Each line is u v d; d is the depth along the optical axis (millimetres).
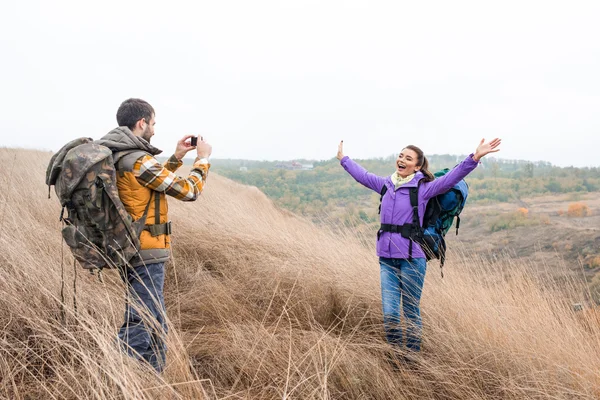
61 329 2359
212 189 10539
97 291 3143
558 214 159125
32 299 2748
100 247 2178
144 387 1993
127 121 2389
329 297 3738
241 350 2783
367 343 2998
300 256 4805
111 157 2137
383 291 3094
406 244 2990
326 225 6062
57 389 2051
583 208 158125
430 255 3047
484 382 2578
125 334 2260
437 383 2600
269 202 15977
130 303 2270
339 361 2613
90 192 2074
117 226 2135
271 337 2838
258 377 2562
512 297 3498
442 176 2938
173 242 5070
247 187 18609
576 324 3074
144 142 2328
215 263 4758
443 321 3125
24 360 2252
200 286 3994
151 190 2297
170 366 2271
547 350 2691
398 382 2592
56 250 3729
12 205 4848
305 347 2816
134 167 2215
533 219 105438
